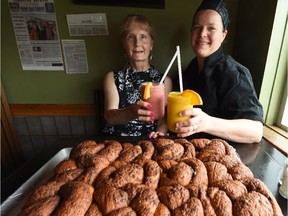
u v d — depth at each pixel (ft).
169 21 4.37
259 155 2.49
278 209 1.54
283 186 1.84
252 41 3.69
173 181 1.66
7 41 4.62
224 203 1.47
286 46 3.21
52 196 1.57
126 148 2.15
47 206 1.46
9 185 1.97
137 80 4.17
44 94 5.10
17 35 4.56
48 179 1.98
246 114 2.81
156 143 2.18
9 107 5.16
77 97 5.09
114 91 4.12
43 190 1.62
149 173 1.74
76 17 4.37
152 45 4.32
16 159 5.32
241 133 2.62
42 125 5.34
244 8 3.95
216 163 1.86
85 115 5.20
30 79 4.97
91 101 5.10
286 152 2.62
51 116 5.24
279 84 3.45
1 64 4.83
